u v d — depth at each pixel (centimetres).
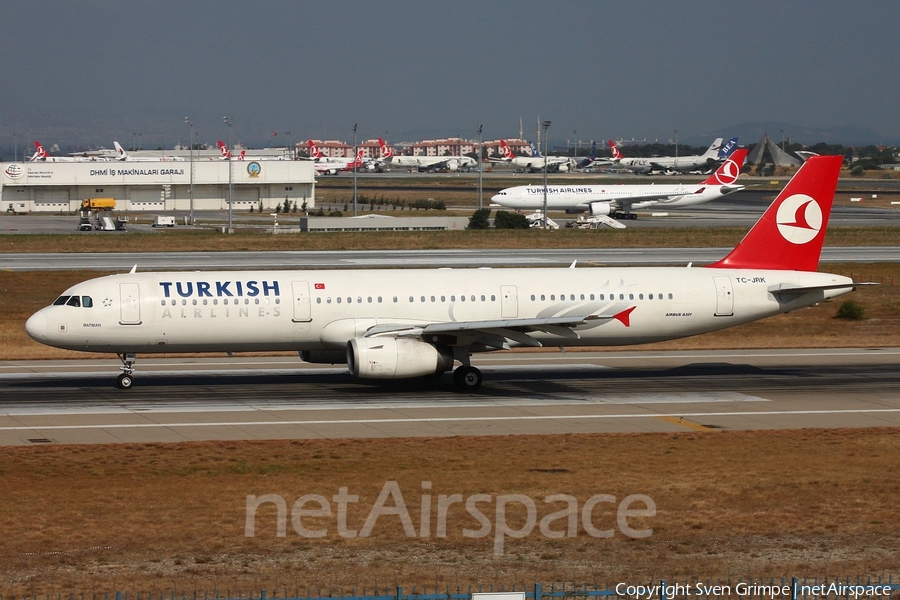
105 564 5306
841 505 6494
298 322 10781
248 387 11031
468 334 10669
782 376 11981
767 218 12031
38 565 5272
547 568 5312
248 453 7925
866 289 19200
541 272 11538
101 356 13250
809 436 8700
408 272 11362
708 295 11562
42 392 10688
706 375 12050
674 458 7800
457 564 5366
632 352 13825
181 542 5672
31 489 6756
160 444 8244
